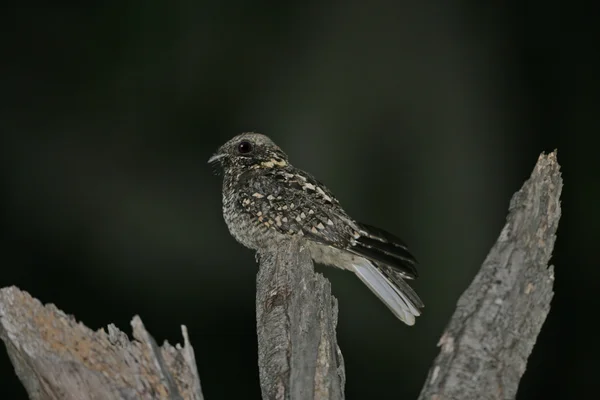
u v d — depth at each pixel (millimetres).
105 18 13594
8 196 12844
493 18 13078
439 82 12953
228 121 13398
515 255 4910
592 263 12203
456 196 12516
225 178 8977
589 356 11781
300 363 5082
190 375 4730
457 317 4836
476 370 4637
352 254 8188
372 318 11508
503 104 12969
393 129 12883
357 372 11352
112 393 4492
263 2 13477
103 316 12328
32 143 13203
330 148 12852
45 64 13508
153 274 12523
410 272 7609
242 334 12125
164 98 13508
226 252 12547
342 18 13289
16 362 4586
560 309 11984
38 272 12492
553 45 13055
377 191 12648
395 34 13125
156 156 13297
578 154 12844
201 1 13570
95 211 12867
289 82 13336
